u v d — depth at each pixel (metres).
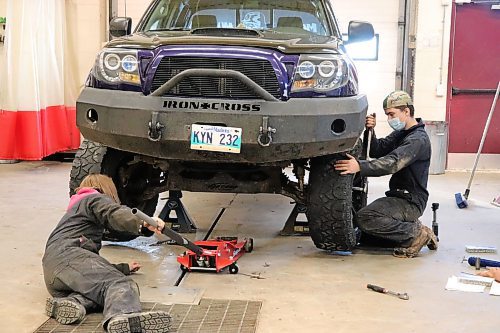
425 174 4.55
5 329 3.08
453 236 5.07
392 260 4.37
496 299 3.61
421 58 8.69
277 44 3.83
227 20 4.80
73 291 3.30
